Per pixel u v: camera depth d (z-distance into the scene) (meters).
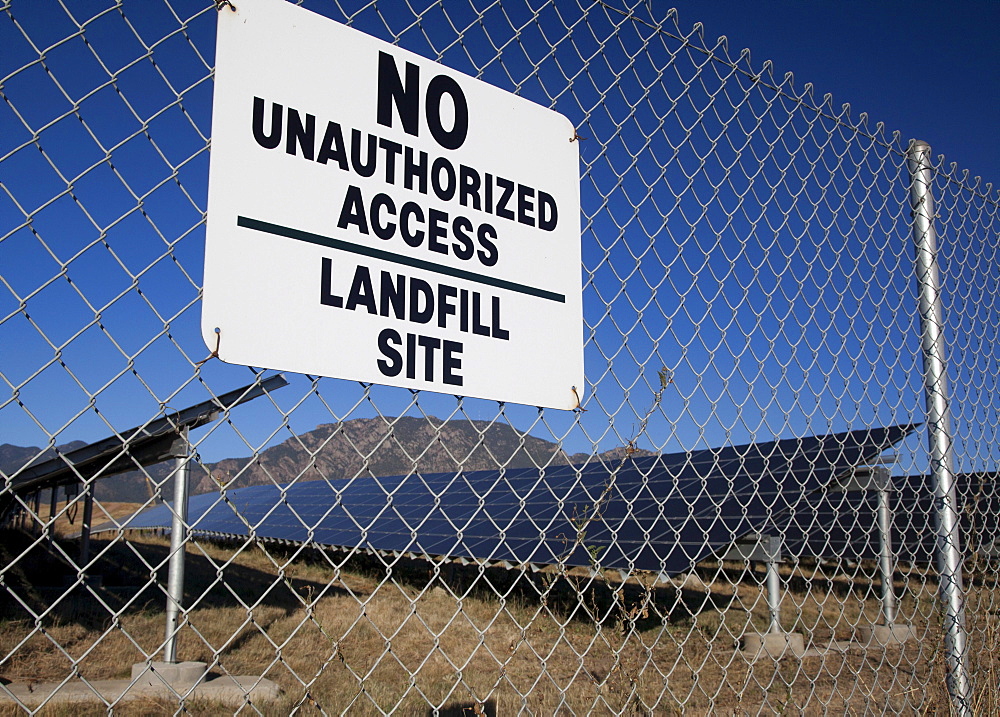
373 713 6.70
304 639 10.47
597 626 2.88
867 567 20.03
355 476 2.12
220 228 1.92
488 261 2.37
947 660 3.67
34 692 7.36
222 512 32.03
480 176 2.40
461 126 2.38
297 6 2.12
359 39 2.22
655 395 2.73
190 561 21.19
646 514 13.02
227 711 7.11
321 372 2.01
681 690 7.53
